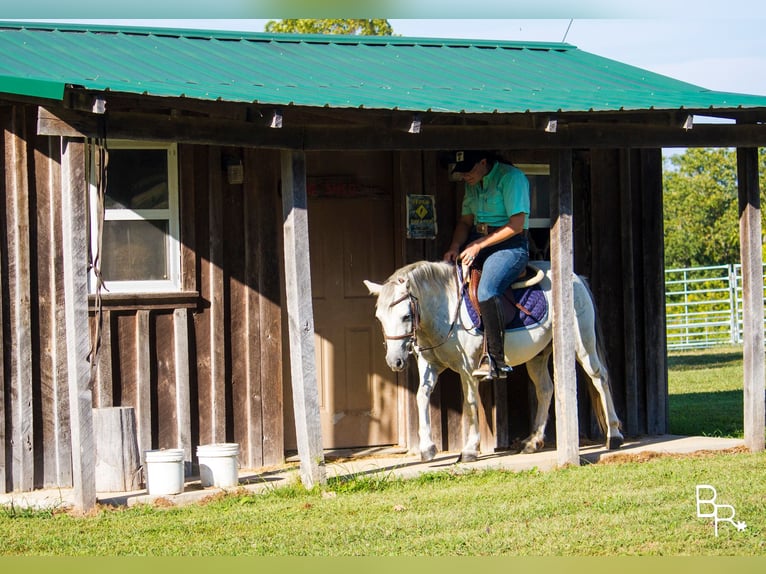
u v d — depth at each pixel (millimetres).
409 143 9000
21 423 9180
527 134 9414
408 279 9141
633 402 11602
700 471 9297
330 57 10891
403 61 11117
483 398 10891
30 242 9258
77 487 8109
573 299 9930
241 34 11273
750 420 10477
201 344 9938
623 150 11594
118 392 9594
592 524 7434
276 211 10227
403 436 10805
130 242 9758
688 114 9281
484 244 9531
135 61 9312
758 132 10219
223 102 7828
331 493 8641
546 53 12508
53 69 8336
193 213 9898
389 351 9000
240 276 10109
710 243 40156
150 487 8547
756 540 6957
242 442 10086
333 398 10781
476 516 7734
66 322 8078
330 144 8742
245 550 6914
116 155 9711
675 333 31188
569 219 9742
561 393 9766
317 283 10734
